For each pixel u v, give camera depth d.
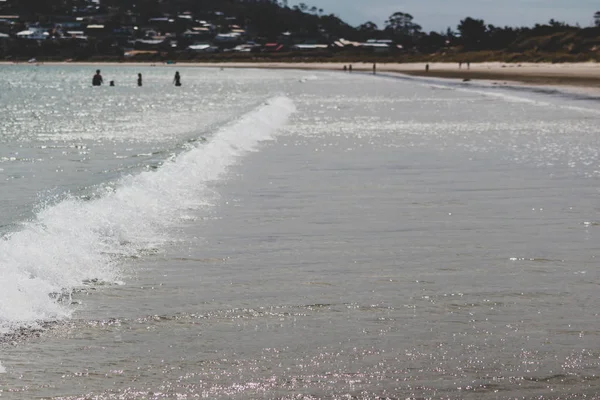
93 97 80.56
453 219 12.34
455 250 10.16
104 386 5.68
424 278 8.73
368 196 14.66
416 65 196.62
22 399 5.44
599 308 7.52
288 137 27.03
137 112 52.16
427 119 36.09
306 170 18.33
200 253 9.94
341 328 6.96
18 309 7.17
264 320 7.20
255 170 18.27
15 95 87.94
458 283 8.49
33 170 20.22
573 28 179.12
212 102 64.81
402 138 26.70
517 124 32.25
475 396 5.50
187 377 5.84
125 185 14.54
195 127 36.88
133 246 10.20
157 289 8.23
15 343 6.48
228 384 5.71
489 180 16.70
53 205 13.20
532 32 188.62
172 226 11.64
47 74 189.75
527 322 7.10
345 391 5.59
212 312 7.46
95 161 22.41
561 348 6.41
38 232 9.88
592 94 55.28
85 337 6.68
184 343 6.57
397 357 6.23
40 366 6.03
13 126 39.88
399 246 10.41
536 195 14.70
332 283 8.53
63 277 8.42
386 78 118.75
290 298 7.94
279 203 13.86
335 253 10.01
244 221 12.15
